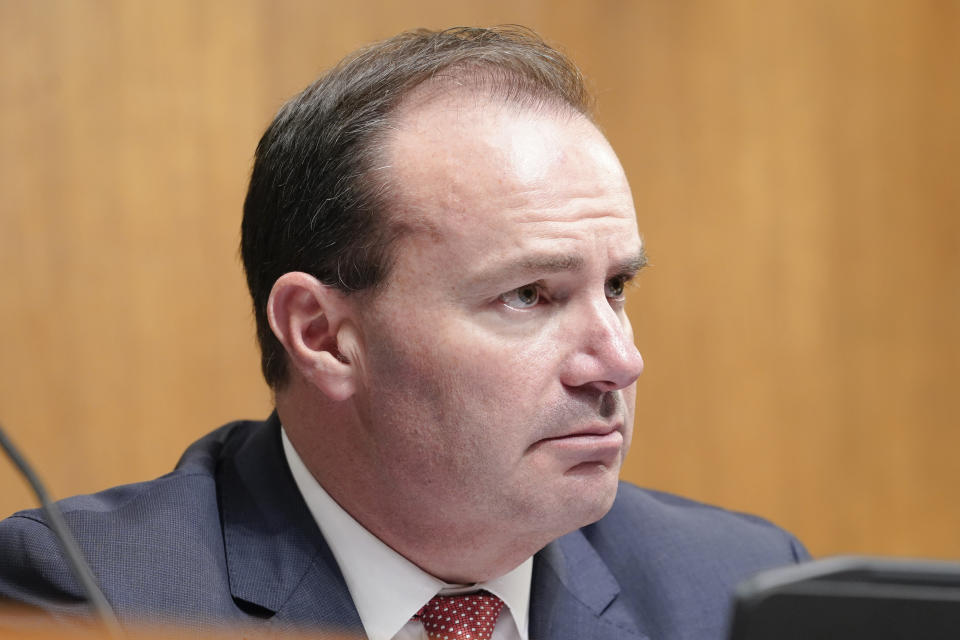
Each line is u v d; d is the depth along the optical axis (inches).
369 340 159.9
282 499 176.1
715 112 412.8
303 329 166.2
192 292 335.6
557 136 157.2
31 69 318.3
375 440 161.9
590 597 185.6
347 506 171.0
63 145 321.7
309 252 165.3
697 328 408.8
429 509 161.5
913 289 448.8
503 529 160.6
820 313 430.6
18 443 315.6
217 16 339.0
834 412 433.1
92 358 324.5
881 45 445.1
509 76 163.5
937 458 452.1
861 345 438.9
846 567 84.5
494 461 154.7
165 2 332.8
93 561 164.4
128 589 162.4
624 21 398.6
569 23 388.8
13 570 165.9
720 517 217.6
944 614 83.4
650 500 213.6
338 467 168.7
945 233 455.8
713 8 414.6
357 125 161.8
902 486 445.4
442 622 171.2
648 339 400.8
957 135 458.3
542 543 163.8
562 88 166.1
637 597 192.7
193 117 335.9
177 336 333.7
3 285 315.6
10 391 315.6
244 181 341.4
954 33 459.2
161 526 171.5
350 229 159.3
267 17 344.8
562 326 155.1
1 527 171.0
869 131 441.4
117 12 327.6
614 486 160.9
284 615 164.6
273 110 344.5
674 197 405.7
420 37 174.6
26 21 317.7
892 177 445.4
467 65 164.2
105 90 326.0
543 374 153.3
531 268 151.3
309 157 166.7
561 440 155.7
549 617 179.9
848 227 437.1
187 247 335.3
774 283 422.6
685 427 406.3
